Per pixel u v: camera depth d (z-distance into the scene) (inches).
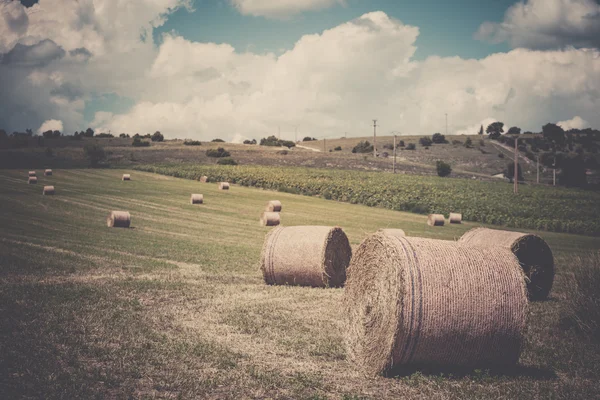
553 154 5393.7
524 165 4901.6
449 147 6053.2
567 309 438.3
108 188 1905.8
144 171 2802.7
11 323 379.6
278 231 623.8
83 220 1144.8
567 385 297.9
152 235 992.2
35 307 431.8
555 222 1685.5
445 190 2551.7
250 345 361.7
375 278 339.3
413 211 1882.4
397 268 309.7
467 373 317.4
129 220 1091.3
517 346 311.3
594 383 305.1
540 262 571.2
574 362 343.6
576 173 3730.3
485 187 2864.2
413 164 4276.6
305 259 593.0
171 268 671.8
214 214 1429.6
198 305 476.7
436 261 314.5
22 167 2711.6
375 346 327.0
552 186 3565.5
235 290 556.1
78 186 1910.7
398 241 324.5
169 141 5605.3
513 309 309.4
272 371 310.0
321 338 384.2
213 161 3563.0
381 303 326.6
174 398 263.3
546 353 361.7
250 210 1561.3
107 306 452.8
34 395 255.8
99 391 266.1
